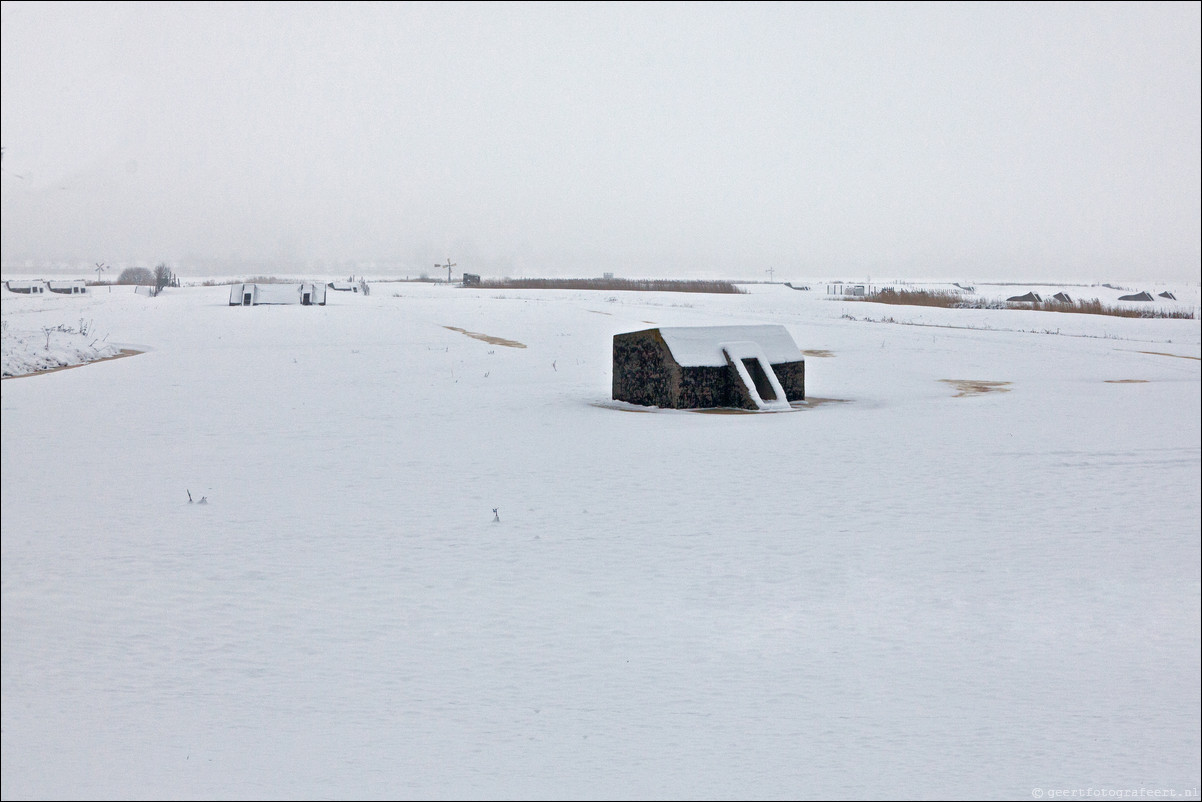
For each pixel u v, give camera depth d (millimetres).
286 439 16188
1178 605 8227
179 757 5441
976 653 7211
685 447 15133
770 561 9438
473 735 5812
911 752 5539
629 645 7387
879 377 25469
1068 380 25219
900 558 9523
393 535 10352
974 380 25156
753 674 6824
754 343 20703
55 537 10180
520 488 12461
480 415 18781
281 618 7926
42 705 6199
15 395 21641
